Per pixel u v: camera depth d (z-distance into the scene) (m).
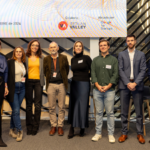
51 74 2.40
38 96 2.47
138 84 2.07
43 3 2.98
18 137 2.18
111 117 2.16
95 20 2.99
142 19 3.45
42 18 2.98
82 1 2.98
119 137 2.26
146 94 2.48
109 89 2.14
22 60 2.35
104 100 2.18
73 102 2.27
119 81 2.24
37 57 2.47
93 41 3.15
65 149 1.93
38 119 2.48
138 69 2.16
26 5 2.98
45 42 3.29
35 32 2.99
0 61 2.03
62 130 2.44
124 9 2.97
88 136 2.35
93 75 2.20
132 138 2.26
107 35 3.00
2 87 2.01
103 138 2.28
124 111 2.20
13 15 2.97
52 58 2.43
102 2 2.97
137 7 3.50
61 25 2.99
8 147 1.99
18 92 2.27
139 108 2.17
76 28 2.99
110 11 2.98
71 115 2.30
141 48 3.34
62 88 2.40
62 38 3.28
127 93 2.18
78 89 2.24
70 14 2.99
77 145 2.04
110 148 1.95
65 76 2.41
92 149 1.92
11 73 2.21
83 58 2.29
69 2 2.98
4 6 2.97
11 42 3.27
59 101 2.42
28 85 2.47
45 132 2.52
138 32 3.40
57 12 2.98
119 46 3.33
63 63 2.41
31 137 2.31
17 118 2.20
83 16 2.99
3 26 2.98
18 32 2.99
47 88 2.42
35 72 2.46
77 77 2.28
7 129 2.68
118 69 2.21
